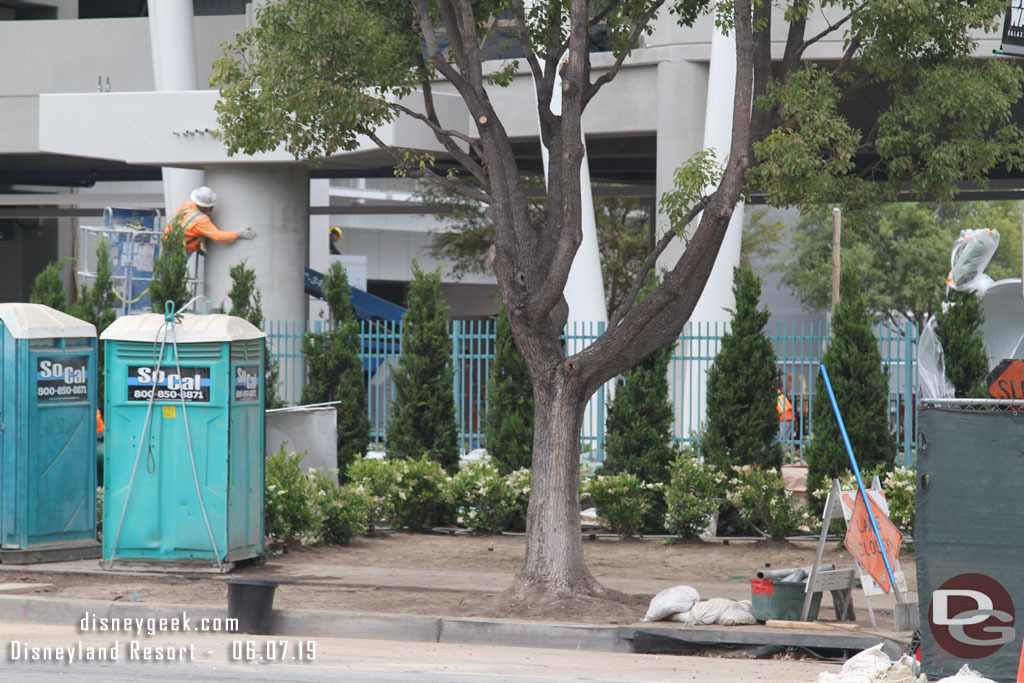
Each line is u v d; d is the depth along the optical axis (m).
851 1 30.67
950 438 19.77
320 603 28.06
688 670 22.12
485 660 23.12
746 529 39.78
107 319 46.84
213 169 60.38
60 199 85.75
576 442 28.11
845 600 25.61
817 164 28.55
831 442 38.62
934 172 29.89
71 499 32.88
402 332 44.50
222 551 30.91
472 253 109.00
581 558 27.92
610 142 67.06
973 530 19.62
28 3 82.31
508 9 33.38
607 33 60.03
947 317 38.66
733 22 31.33
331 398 46.12
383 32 31.33
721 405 40.03
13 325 32.19
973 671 19.33
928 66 30.56
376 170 75.19
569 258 27.03
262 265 59.72
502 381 42.94
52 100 60.03
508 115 59.28
